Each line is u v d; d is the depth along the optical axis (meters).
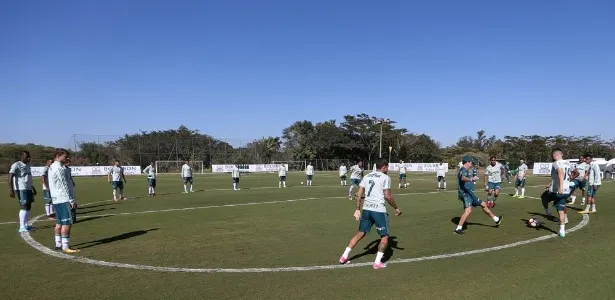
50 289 5.41
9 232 9.61
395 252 7.39
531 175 43.38
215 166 51.84
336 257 7.05
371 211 6.43
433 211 12.94
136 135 52.84
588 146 69.06
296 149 66.69
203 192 21.39
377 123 69.56
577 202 15.09
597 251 7.33
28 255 7.27
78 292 5.29
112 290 5.37
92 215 12.45
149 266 6.51
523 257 6.99
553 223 10.43
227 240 8.49
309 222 10.84
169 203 15.82
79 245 8.07
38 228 10.19
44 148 54.84
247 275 6.02
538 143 67.75
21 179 9.57
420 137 75.62
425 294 5.15
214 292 5.28
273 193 20.45
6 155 50.34
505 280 5.69
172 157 53.19
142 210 13.59
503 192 20.83
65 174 7.63
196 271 6.23
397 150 71.81
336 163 65.88
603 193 18.86
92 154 48.38
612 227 9.80
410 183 29.16
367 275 5.98
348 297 5.06
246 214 12.45
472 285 5.49
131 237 8.84
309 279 5.80
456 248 7.70
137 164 50.88
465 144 96.62
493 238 8.61
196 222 10.89
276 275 6.01
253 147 59.97
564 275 5.89
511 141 70.38
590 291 5.21
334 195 19.19
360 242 8.23
